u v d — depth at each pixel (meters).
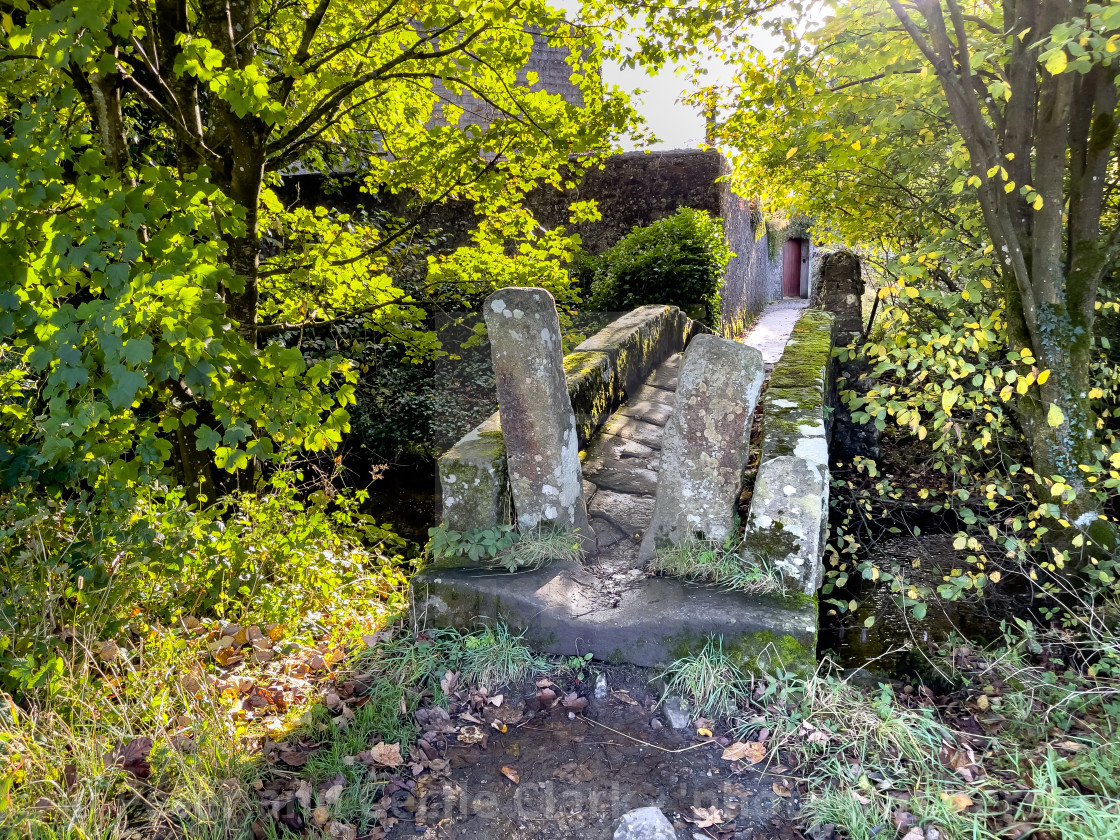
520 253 6.42
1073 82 3.18
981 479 4.46
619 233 10.86
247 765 2.46
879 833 2.24
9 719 2.37
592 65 5.07
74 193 2.98
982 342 3.70
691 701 2.91
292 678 3.19
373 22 4.76
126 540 3.08
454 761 2.67
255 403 3.18
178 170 5.02
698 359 3.35
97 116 4.45
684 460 3.45
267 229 6.04
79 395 2.67
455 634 3.30
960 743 2.66
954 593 3.28
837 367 5.84
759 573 3.20
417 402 8.80
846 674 3.23
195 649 3.18
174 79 4.57
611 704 2.96
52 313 2.58
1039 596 3.64
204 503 4.60
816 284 7.14
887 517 4.73
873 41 3.68
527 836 2.32
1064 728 2.68
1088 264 3.45
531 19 4.59
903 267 3.60
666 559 3.43
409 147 5.78
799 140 4.54
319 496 4.67
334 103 4.66
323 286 5.73
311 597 4.05
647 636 3.05
